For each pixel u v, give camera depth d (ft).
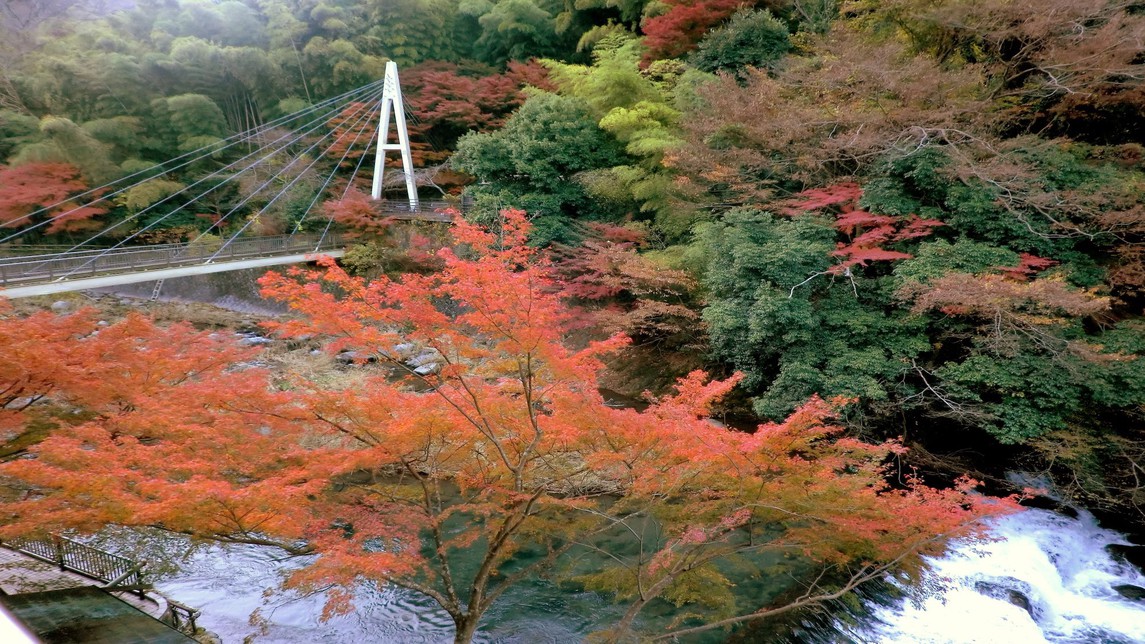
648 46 87.04
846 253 48.39
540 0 128.67
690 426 23.77
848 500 25.52
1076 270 43.86
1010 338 40.29
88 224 95.35
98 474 18.72
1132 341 39.83
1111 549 40.65
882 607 34.42
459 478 28.12
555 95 81.30
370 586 36.45
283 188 107.04
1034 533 41.37
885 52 52.13
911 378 46.06
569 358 24.22
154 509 18.01
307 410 23.89
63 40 108.68
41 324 26.21
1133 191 42.91
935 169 46.50
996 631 32.89
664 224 66.85
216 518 20.22
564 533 30.86
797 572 37.11
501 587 26.37
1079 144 51.06
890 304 48.08
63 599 32.07
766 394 47.57
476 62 123.85
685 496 30.73
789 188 59.47
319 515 25.21
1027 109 55.11
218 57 110.01
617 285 59.67
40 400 27.40
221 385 24.93
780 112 56.85
